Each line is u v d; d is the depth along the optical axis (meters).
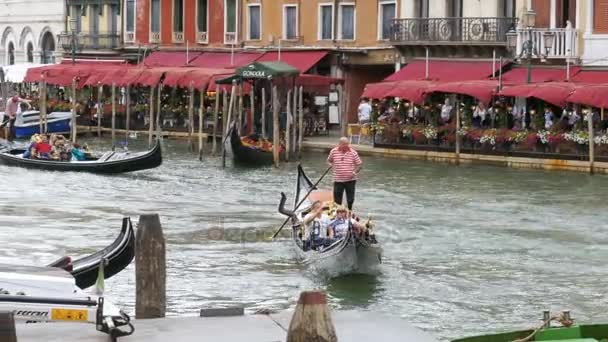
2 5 83.44
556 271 25.94
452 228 31.14
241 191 39.06
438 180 40.50
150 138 55.12
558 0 47.62
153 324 13.70
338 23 58.03
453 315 22.08
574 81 45.00
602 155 42.19
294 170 45.25
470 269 26.11
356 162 30.88
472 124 46.66
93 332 13.48
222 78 51.25
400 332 13.12
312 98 56.66
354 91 57.91
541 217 32.81
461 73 50.03
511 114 45.66
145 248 17.36
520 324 21.38
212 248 28.19
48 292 16.05
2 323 11.53
